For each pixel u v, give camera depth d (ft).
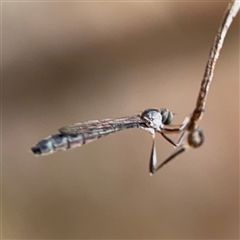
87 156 0.48
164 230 0.47
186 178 0.48
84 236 0.46
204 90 0.29
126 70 0.46
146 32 0.45
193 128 0.30
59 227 0.46
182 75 0.47
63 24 0.44
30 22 0.44
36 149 0.29
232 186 0.48
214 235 0.47
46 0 0.44
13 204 0.46
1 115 0.46
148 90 0.47
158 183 0.48
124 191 0.47
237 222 0.47
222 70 0.47
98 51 0.45
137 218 0.47
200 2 0.45
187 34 0.46
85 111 0.46
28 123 0.46
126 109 0.46
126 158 0.47
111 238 0.46
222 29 0.29
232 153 0.48
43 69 0.46
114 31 0.45
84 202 0.47
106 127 0.30
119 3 0.44
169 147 0.46
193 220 0.47
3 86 0.45
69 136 0.30
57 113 0.46
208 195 0.48
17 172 0.47
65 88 0.46
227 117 0.48
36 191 0.47
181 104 0.46
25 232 0.46
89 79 0.46
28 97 0.46
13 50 0.45
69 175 0.47
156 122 0.31
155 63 0.46
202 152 0.48
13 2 0.43
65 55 0.45
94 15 0.45
